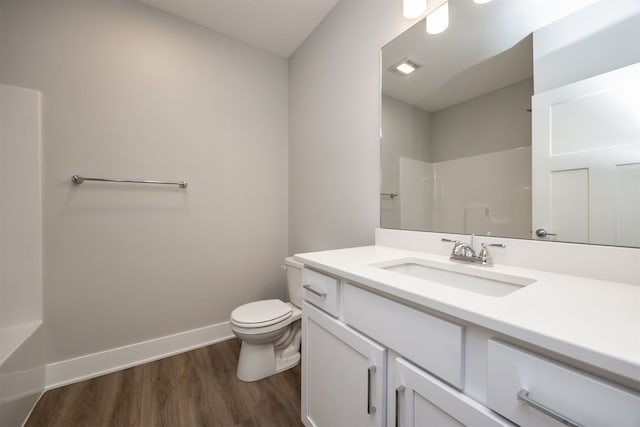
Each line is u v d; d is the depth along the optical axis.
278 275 2.34
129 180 1.69
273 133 2.33
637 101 0.67
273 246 2.32
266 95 2.29
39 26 1.45
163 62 1.82
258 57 2.24
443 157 1.15
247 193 2.18
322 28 1.91
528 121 0.88
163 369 1.63
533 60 0.87
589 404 0.38
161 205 1.81
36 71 1.44
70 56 1.52
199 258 1.96
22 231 1.41
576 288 0.64
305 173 2.13
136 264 1.73
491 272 0.85
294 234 2.29
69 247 1.53
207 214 1.99
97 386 1.47
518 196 0.90
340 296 0.91
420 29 1.24
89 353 1.58
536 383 0.43
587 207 0.75
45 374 1.44
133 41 1.71
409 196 1.29
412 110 1.27
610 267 0.71
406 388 0.65
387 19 1.39
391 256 1.09
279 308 1.66
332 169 1.82
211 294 2.01
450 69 1.12
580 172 0.76
